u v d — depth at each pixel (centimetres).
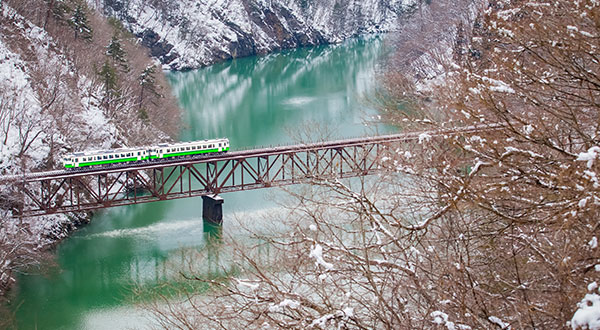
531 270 2448
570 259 1994
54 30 13888
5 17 12688
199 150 8862
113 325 6222
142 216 9325
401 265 2483
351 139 8262
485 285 2447
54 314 6662
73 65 13138
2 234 7431
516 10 2556
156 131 12631
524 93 2336
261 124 13850
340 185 2655
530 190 2445
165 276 6838
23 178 8100
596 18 2206
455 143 2423
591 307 1753
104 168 8594
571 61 2283
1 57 11100
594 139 2212
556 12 2389
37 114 10062
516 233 2503
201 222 8912
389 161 2811
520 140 2280
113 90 12631
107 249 8194
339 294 2738
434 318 2164
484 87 2433
